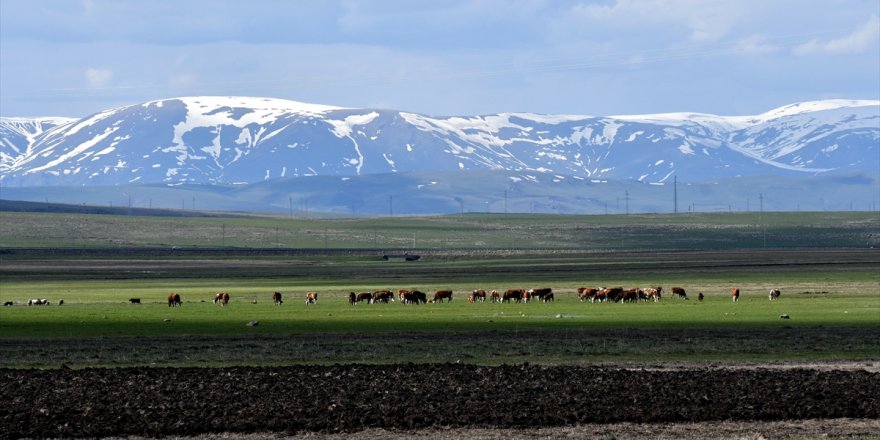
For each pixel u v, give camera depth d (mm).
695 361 54000
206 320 79688
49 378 47000
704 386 44688
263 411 39875
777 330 68438
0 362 53938
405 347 59812
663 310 88125
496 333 67875
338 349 58938
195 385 45219
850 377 47062
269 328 72688
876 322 74125
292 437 36469
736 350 57781
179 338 65688
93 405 40969
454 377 47281
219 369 49844
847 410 39781
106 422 38312
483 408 40344
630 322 75625
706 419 38781
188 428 37406
